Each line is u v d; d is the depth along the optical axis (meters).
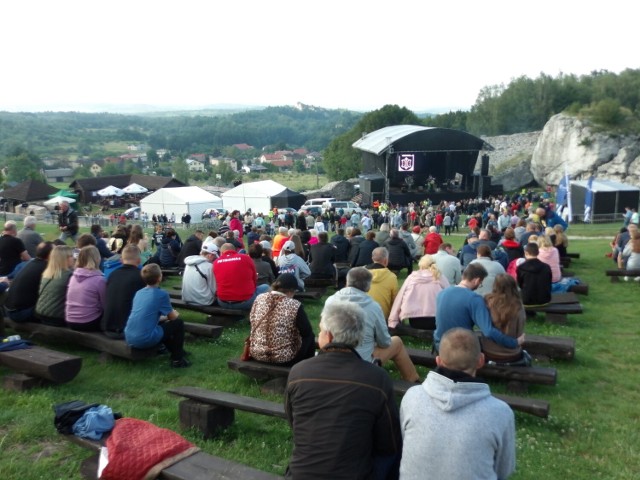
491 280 8.55
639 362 7.78
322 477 3.09
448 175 55.50
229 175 188.25
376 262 7.77
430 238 15.62
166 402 5.96
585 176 60.53
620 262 14.33
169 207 47.31
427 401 2.95
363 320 3.48
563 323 9.75
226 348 8.04
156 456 3.94
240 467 3.90
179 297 10.18
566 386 6.82
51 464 4.57
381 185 54.12
